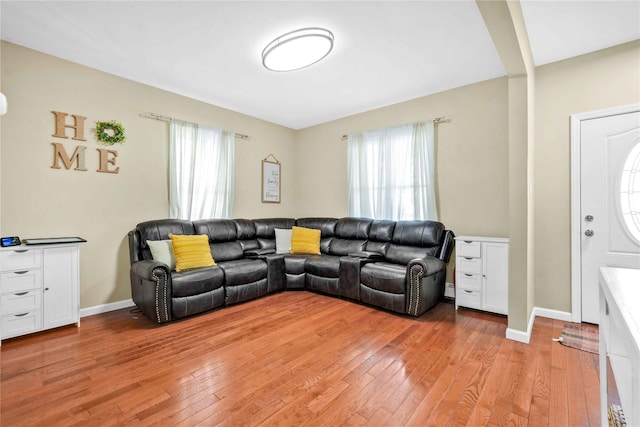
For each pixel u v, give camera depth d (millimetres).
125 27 2432
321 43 2510
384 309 3273
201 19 2320
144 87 3504
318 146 5156
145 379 1898
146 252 3225
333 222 4535
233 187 4371
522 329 2467
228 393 1763
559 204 2949
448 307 3355
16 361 2113
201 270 3115
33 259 2537
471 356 2209
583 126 2822
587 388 1810
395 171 4055
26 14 2262
